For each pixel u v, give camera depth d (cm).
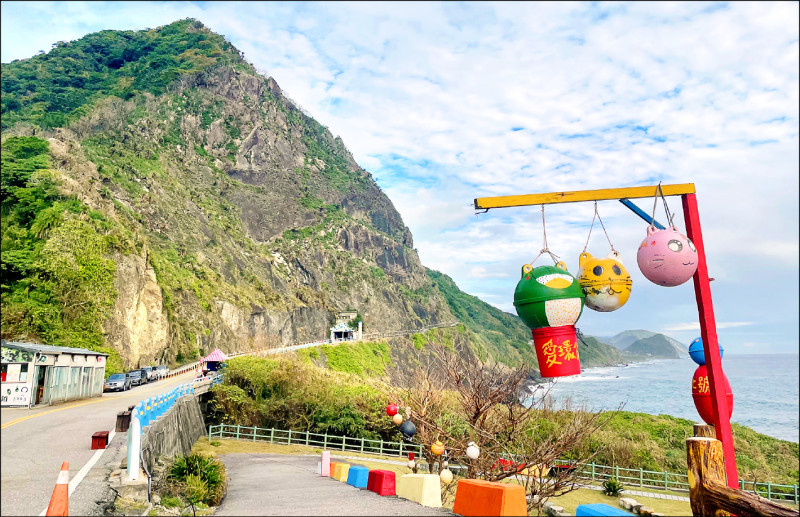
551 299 762
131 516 984
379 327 16738
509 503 746
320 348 8862
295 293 15200
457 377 1481
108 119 16288
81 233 5966
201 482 1227
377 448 3070
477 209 846
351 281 17900
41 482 1128
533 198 827
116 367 5247
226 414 3541
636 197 827
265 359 3959
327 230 19425
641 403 10856
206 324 9075
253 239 17150
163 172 15125
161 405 1922
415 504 1059
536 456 1336
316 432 3450
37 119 14488
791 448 3762
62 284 5441
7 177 6550
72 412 2408
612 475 2470
